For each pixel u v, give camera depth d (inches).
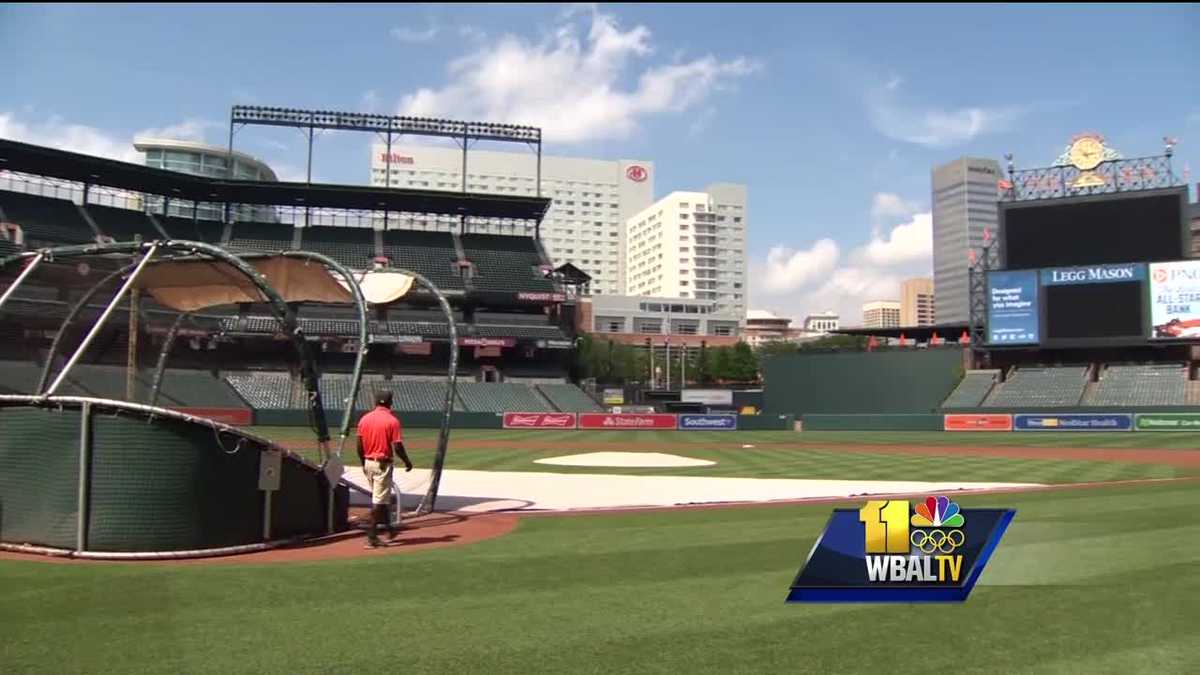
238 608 253.4
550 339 2399.1
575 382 2716.5
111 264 542.0
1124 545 372.2
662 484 727.7
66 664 198.8
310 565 322.0
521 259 2625.5
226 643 217.2
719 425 2130.9
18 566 305.1
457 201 2488.9
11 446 332.2
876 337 3080.7
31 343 994.7
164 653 208.2
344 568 317.4
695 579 302.8
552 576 307.1
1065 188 2004.2
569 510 525.7
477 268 2534.5
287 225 2516.0
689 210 7150.6
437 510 517.3
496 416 2087.8
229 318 2014.0
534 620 243.4
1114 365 2015.3
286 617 243.9
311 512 387.9
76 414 322.7
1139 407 1819.6
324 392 2066.9
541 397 2304.4
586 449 1314.0
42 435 327.9
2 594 264.4
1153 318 1849.2
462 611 253.3
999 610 255.4
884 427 2048.5
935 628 236.1
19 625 231.3
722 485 722.2
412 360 2331.4
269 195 2391.7
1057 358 2103.8
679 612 253.4
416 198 2448.3
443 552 356.8
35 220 2044.8
